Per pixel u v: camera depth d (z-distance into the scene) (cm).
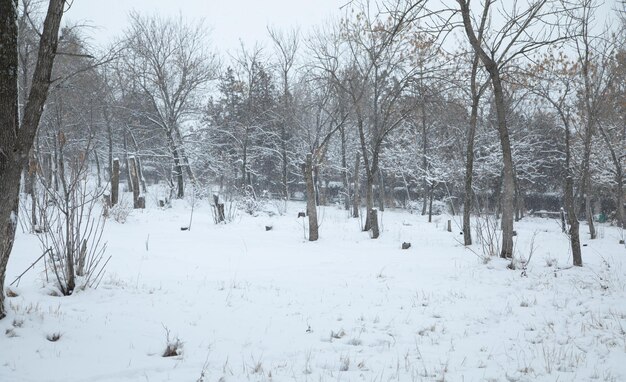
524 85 1477
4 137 514
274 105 3569
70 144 2869
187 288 865
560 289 929
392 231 2022
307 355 548
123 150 3534
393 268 1149
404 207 4638
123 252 1205
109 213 1773
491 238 1285
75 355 494
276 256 1355
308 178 1730
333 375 485
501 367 529
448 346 605
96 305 697
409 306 800
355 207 2833
